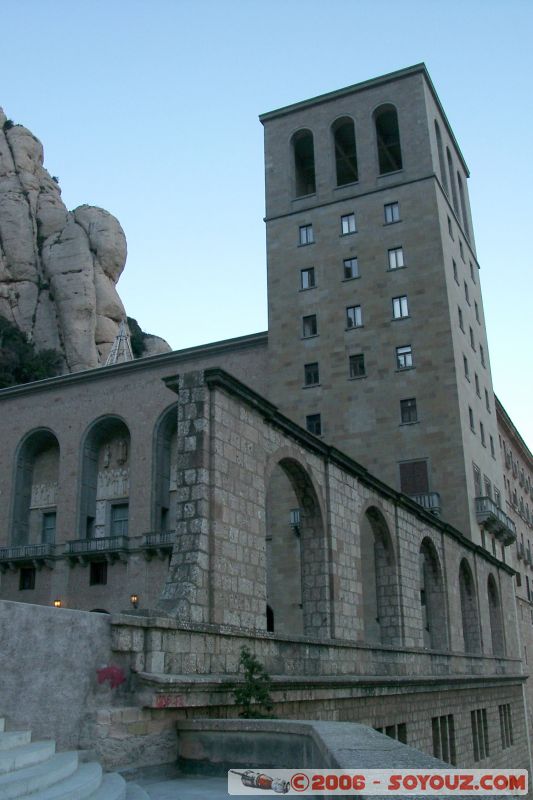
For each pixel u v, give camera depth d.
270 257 59.59
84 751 11.47
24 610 11.16
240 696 15.21
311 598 23.62
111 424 60.69
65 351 103.94
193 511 17.89
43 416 62.78
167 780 12.27
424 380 51.50
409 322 53.25
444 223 56.44
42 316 107.12
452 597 37.22
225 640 16.50
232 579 18.39
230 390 19.55
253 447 20.53
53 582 57.81
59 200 120.56
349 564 25.31
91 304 106.69
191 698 13.87
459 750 33.09
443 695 32.22
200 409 18.75
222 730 12.70
